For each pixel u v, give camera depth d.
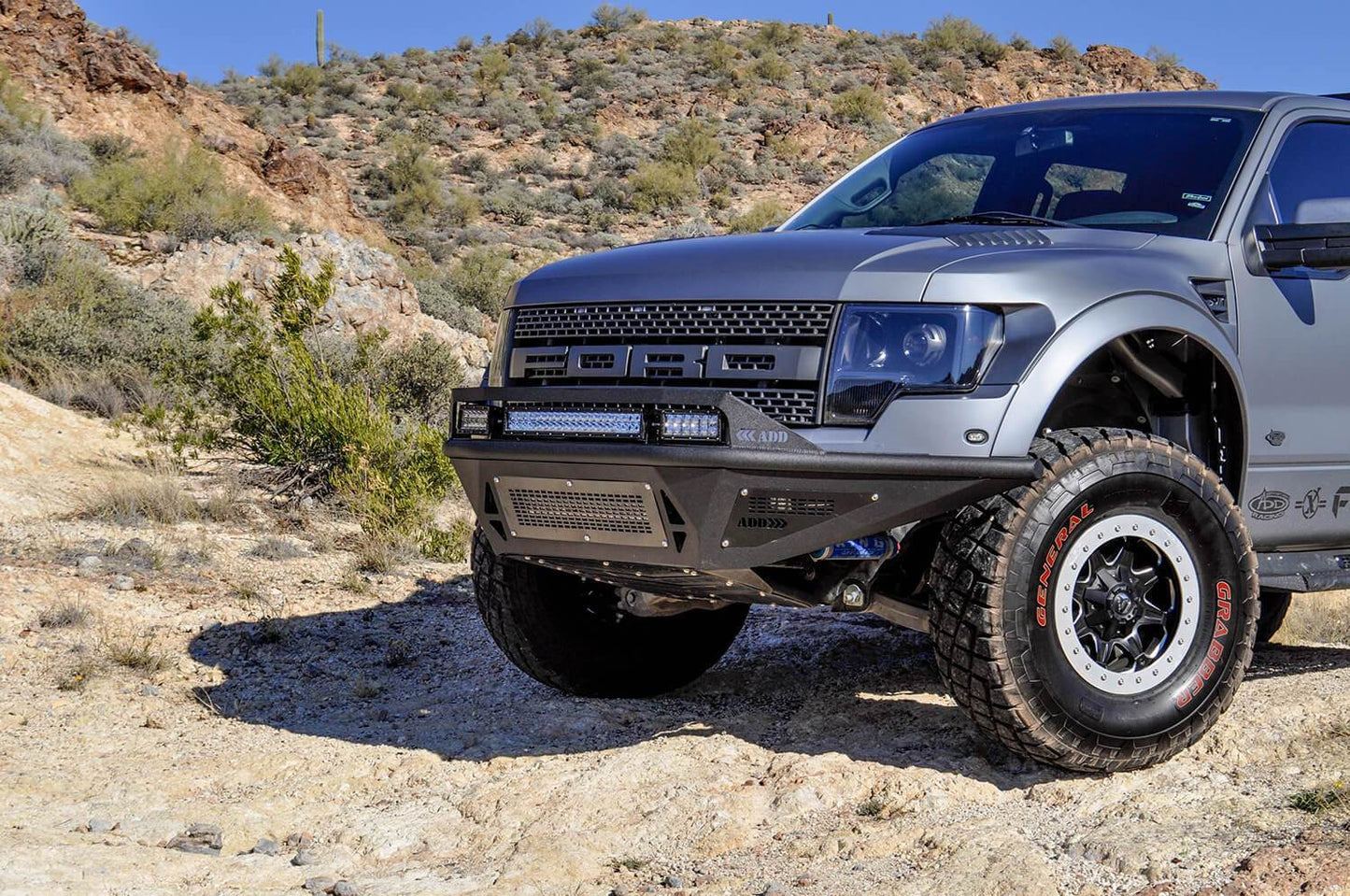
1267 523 4.61
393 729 5.08
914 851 3.43
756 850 3.56
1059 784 3.86
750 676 5.62
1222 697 4.05
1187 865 3.16
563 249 50.78
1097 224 4.64
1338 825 3.33
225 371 11.53
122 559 7.70
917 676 5.41
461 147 66.19
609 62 85.06
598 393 3.94
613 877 3.41
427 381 15.56
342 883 3.28
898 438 3.67
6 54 37.25
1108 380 4.35
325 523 9.70
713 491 3.77
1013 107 5.55
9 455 10.06
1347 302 4.72
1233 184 4.57
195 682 5.79
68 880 3.22
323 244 18.95
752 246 4.16
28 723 5.06
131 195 28.34
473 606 7.47
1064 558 3.78
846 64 88.44
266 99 71.50
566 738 4.80
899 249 3.94
